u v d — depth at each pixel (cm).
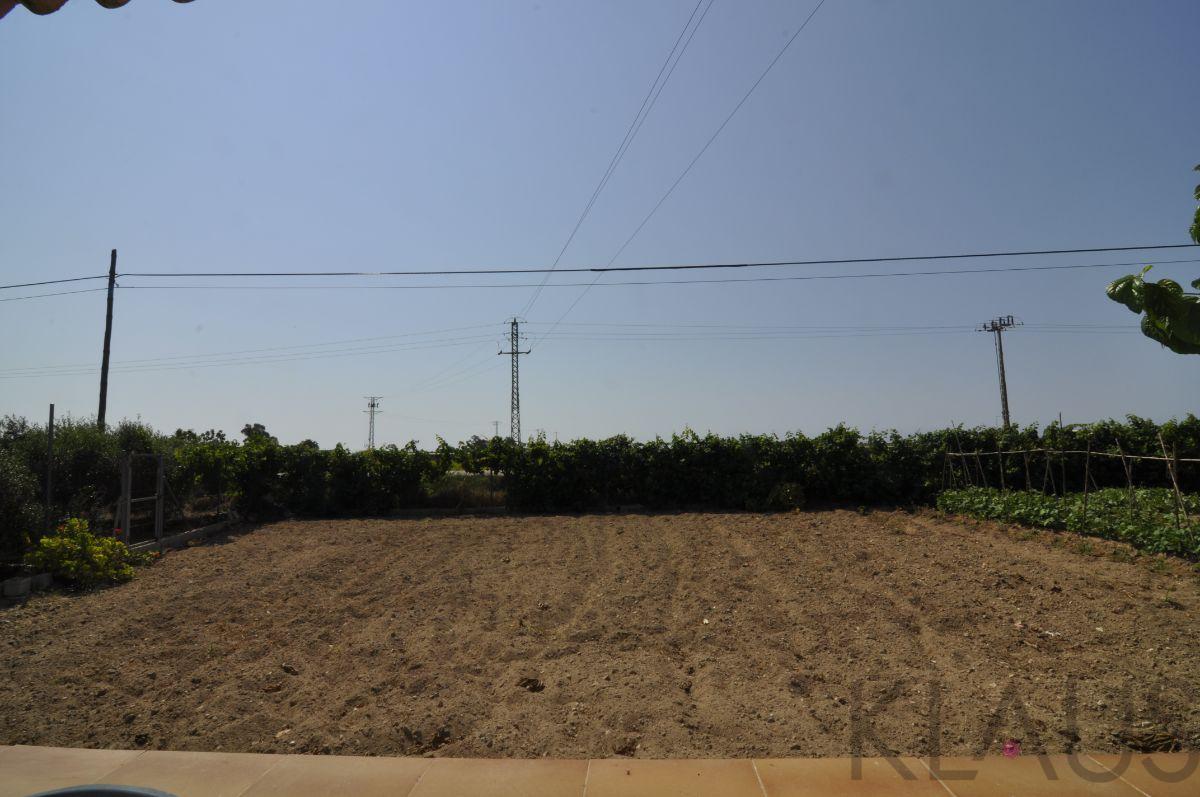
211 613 956
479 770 497
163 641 837
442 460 2072
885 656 727
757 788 461
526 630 850
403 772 496
